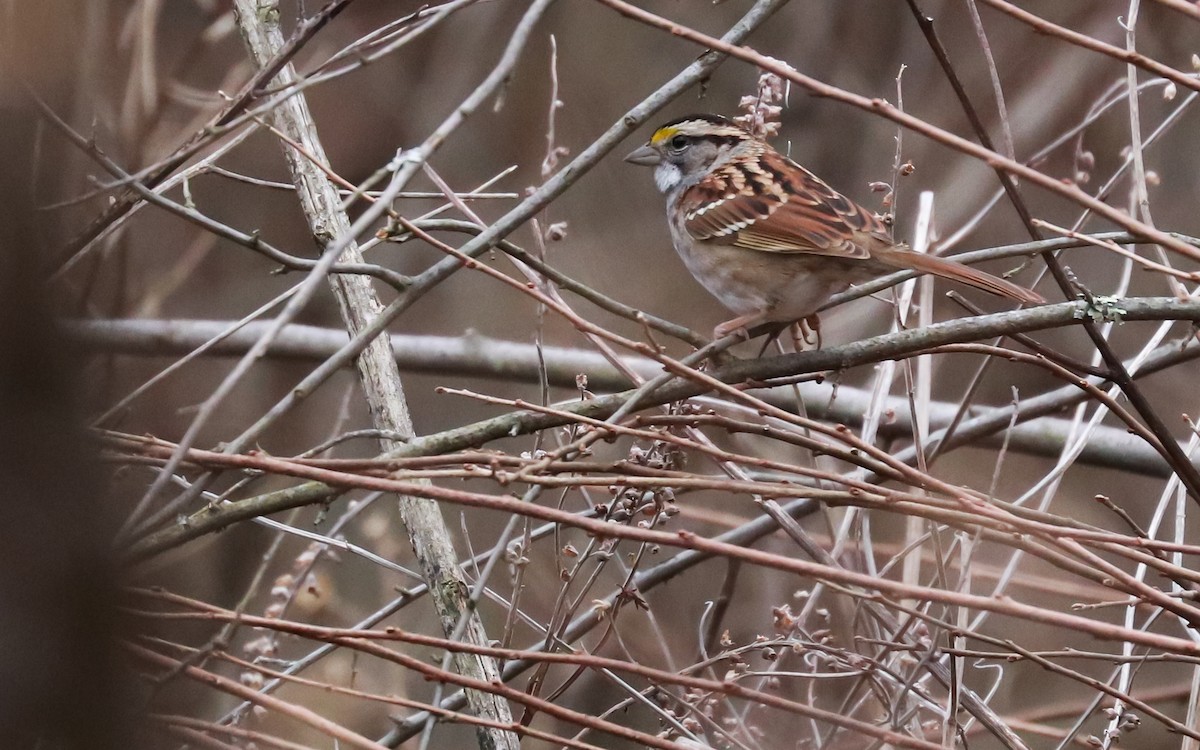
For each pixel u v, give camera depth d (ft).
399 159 18.67
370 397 28.02
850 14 62.59
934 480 20.61
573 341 57.47
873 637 28.55
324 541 26.73
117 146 42.73
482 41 64.95
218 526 23.06
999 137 58.75
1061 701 41.14
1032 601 42.68
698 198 30.37
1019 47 60.85
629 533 18.81
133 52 46.03
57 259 18.54
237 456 20.74
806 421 20.86
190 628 27.63
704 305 59.36
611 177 62.28
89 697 15.87
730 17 63.67
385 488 19.40
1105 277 55.01
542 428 24.67
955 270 26.18
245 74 46.57
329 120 64.85
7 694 15.39
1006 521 20.18
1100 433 37.04
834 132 61.46
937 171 59.31
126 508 18.84
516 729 20.42
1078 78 59.11
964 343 25.17
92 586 15.89
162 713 21.80
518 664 28.63
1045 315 25.02
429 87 64.95
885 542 41.45
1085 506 53.31
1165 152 57.82
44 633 15.56
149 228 58.08
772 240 28.43
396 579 44.93
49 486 15.60
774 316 29.53
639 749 40.63
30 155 15.70
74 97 33.32
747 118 30.50
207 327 38.27
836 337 50.93
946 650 23.07
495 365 39.99
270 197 62.13
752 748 29.45
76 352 16.02
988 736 40.01
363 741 20.06
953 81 25.05
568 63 64.18
